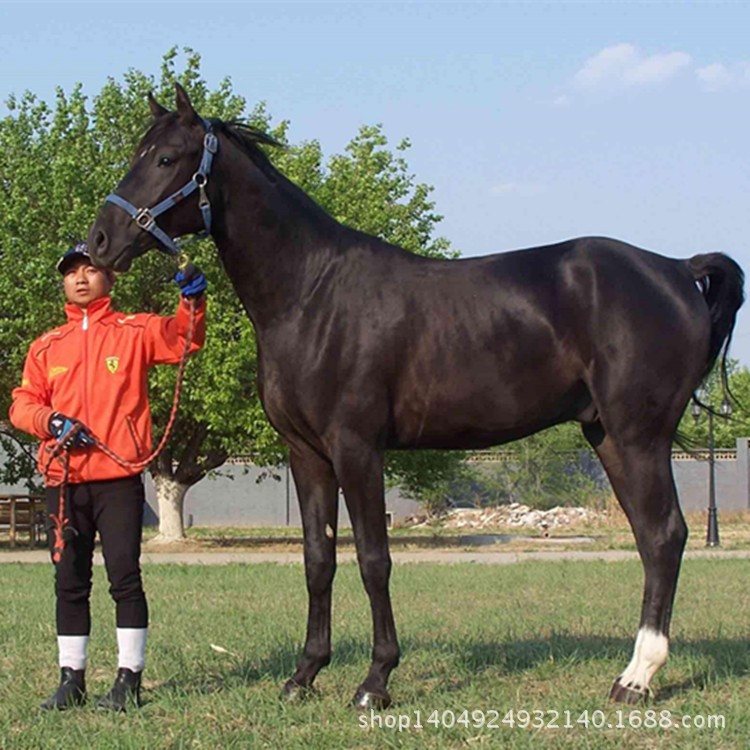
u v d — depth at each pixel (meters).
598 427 6.30
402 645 7.71
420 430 6.00
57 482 5.89
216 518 35.06
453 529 31.59
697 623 9.14
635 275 5.97
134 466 5.87
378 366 5.85
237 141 6.04
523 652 7.27
